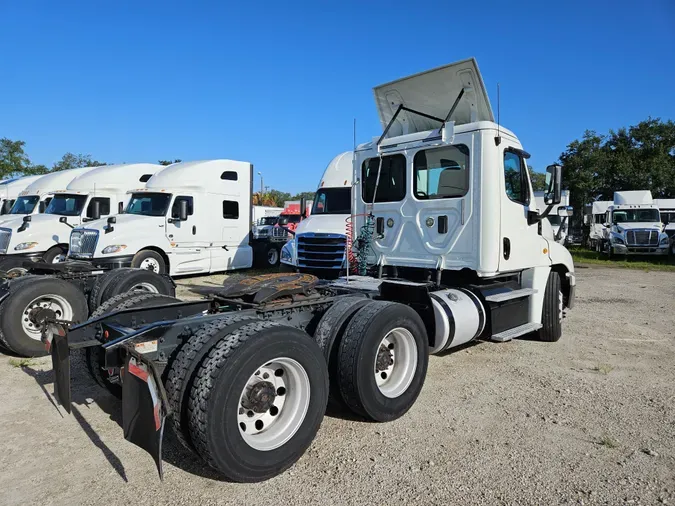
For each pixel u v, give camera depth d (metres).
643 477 3.44
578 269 18.62
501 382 5.41
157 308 4.49
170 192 13.35
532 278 6.70
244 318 3.80
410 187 6.25
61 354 3.99
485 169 5.63
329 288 5.12
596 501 3.15
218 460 3.11
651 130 34.75
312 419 3.61
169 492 3.27
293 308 4.44
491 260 5.66
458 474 3.48
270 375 3.57
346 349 4.12
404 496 3.22
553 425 4.29
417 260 6.20
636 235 22.33
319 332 4.34
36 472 3.53
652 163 33.31
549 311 6.92
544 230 7.06
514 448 3.87
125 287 6.77
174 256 13.34
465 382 5.41
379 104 6.79
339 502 3.15
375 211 6.65
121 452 3.83
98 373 4.51
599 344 7.05
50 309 6.21
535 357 6.38
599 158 33.28
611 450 3.83
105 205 15.12
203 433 3.08
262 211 36.81
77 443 3.98
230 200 14.98
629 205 24.19
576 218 34.88
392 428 4.25
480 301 5.74
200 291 4.60
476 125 5.67
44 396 4.97
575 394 5.04
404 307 4.49
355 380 4.06
